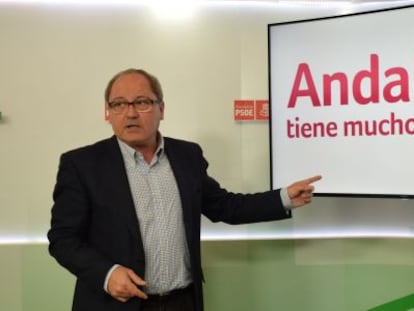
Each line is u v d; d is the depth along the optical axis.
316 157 1.96
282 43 2.00
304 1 2.26
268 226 2.30
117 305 1.47
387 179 1.85
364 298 2.26
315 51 1.94
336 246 2.27
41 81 2.22
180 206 1.62
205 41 2.25
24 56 2.21
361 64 1.88
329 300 2.28
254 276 2.29
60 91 2.22
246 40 2.26
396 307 2.24
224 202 1.83
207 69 2.26
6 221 2.23
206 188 1.82
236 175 2.29
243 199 1.83
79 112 2.23
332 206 2.28
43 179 2.23
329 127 1.94
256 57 2.26
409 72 1.81
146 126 1.57
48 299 2.26
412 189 1.81
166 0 2.23
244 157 2.28
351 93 1.90
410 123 1.81
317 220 2.29
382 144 1.86
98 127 2.24
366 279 2.26
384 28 1.84
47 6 2.21
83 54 2.22
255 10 2.25
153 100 1.58
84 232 1.53
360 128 1.89
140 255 1.49
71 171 1.52
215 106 2.27
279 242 2.28
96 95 2.23
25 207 2.23
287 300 2.29
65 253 1.43
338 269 2.27
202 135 2.27
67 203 1.50
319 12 2.26
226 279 2.29
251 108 2.27
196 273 1.62
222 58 2.26
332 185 1.94
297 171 2.00
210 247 2.28
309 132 1.97
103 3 2.22
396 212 2.24
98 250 1.51
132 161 1.60
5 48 2.20
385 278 2.24
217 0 2.24
